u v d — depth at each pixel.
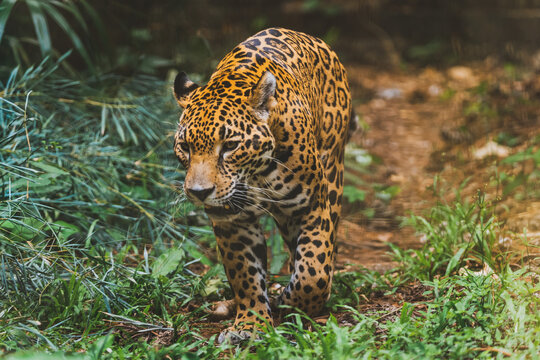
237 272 8.11
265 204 7.95
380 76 24.62
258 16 28.34
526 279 8.55
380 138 18.16
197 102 7.41
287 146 7.63
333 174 9.05
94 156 11.06
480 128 17.50
